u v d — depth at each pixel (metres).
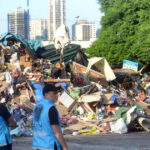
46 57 18.80
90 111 14.66
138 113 14.41
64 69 17.86
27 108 14.38
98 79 17.84
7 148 4.67
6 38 17.81
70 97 14.88
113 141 10.29
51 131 3.97
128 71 22.08
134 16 23.56
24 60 17.67
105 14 25.44
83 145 9.39
